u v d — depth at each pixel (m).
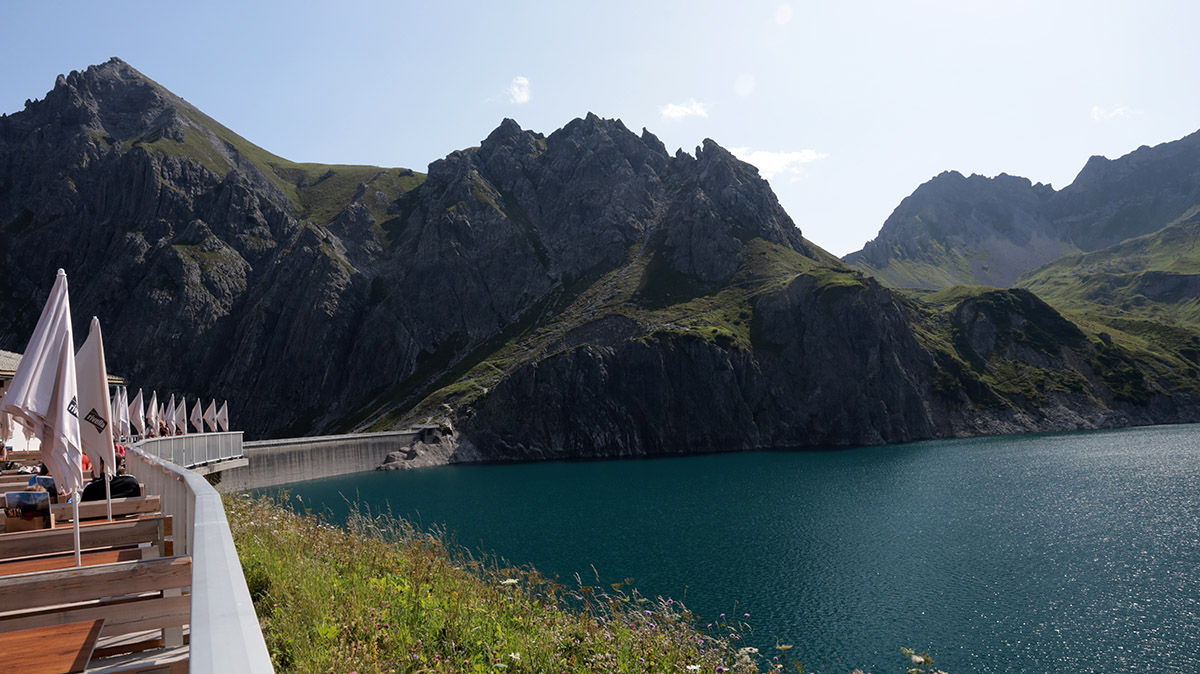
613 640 12.38
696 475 114.62
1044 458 114.75
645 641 12.70
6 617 6.80
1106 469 97.12
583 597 14.95
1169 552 49.94
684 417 166.25
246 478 108.75
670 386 169.00
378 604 10.99
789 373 177.50
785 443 167.00
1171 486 79.94
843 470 112.81
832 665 30.45
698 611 38.22
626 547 56.41
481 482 114.19
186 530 9.50
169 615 7.58
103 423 10.98
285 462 119.44
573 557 52.56
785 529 63.31
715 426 165.88
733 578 45.62
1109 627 35.03
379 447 144.88
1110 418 173.88
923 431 168.88
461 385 184.38
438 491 102.31
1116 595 40.16
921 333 198.25
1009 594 40.94
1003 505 71.94
